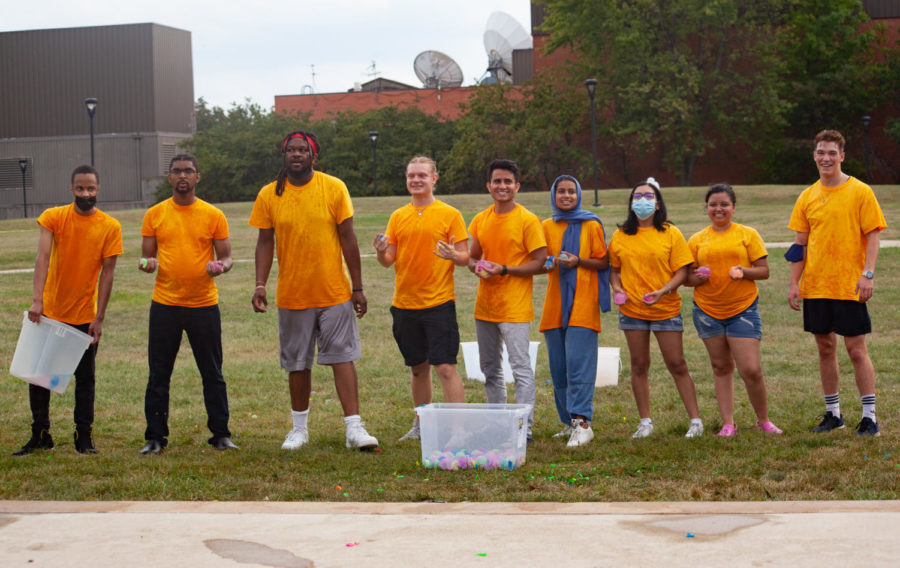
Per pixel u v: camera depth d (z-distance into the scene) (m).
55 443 6.40
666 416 7.08
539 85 42.38
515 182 6.34
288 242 6.02
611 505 4.28
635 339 6.29
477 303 6.41
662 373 8.94
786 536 3.71
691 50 40.22
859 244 6.10
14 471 5.41
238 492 4.84
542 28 41.69
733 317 6.18
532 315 6.37
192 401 8.06
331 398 8.24
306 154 5.99
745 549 3.56
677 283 6.14
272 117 49.88
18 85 50.81
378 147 47.69
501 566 3.46
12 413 7.54
